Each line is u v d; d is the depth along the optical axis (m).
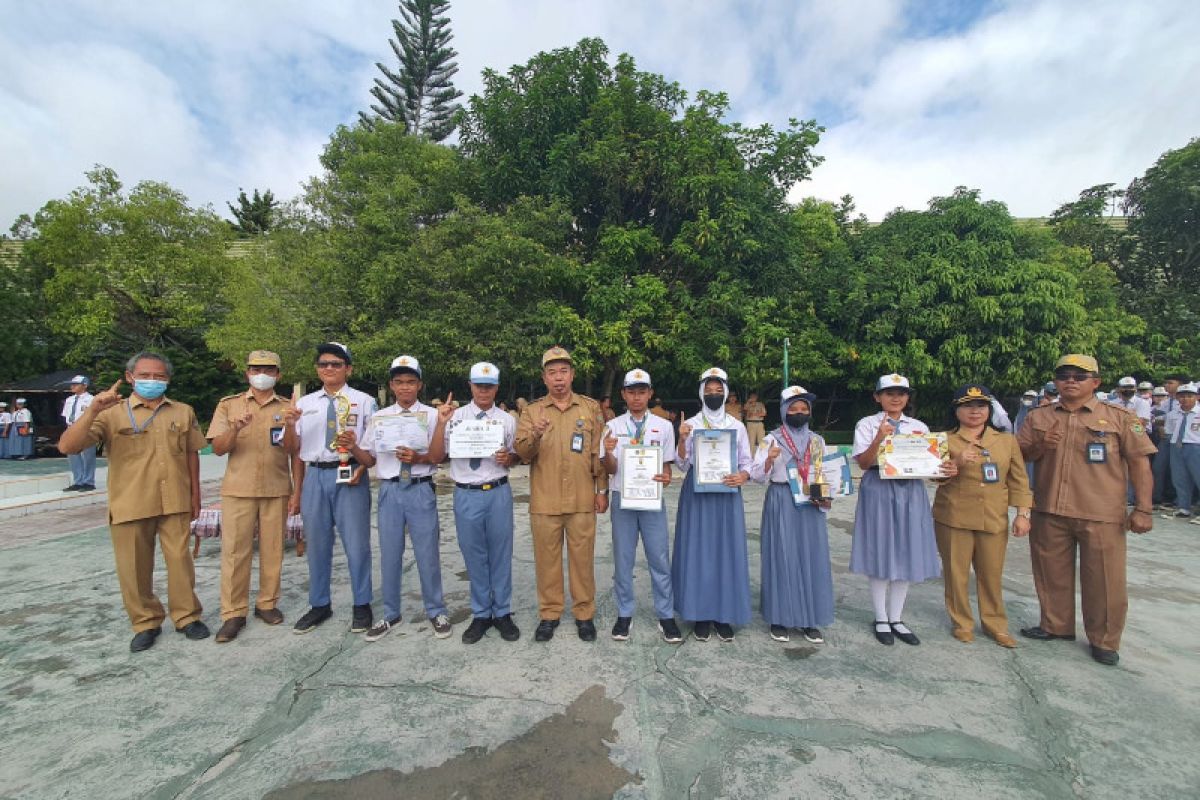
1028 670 3.40
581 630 3.82
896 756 2.58
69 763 2.53
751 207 10.82
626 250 10.45
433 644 3.73
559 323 10.15
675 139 10.91
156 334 16.64
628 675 3.32
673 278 11.53
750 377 10.64
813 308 11.39
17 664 3.46
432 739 2.69
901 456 3.70
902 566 3.69
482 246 10.40
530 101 11.03
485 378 3.76
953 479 3.85
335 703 3.01
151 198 15.67
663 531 3.80
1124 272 15.16
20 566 5.51
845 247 12.43
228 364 17.34
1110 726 2.82
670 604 3.83
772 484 3.93
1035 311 10.48
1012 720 2.87
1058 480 3.74
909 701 3.05
